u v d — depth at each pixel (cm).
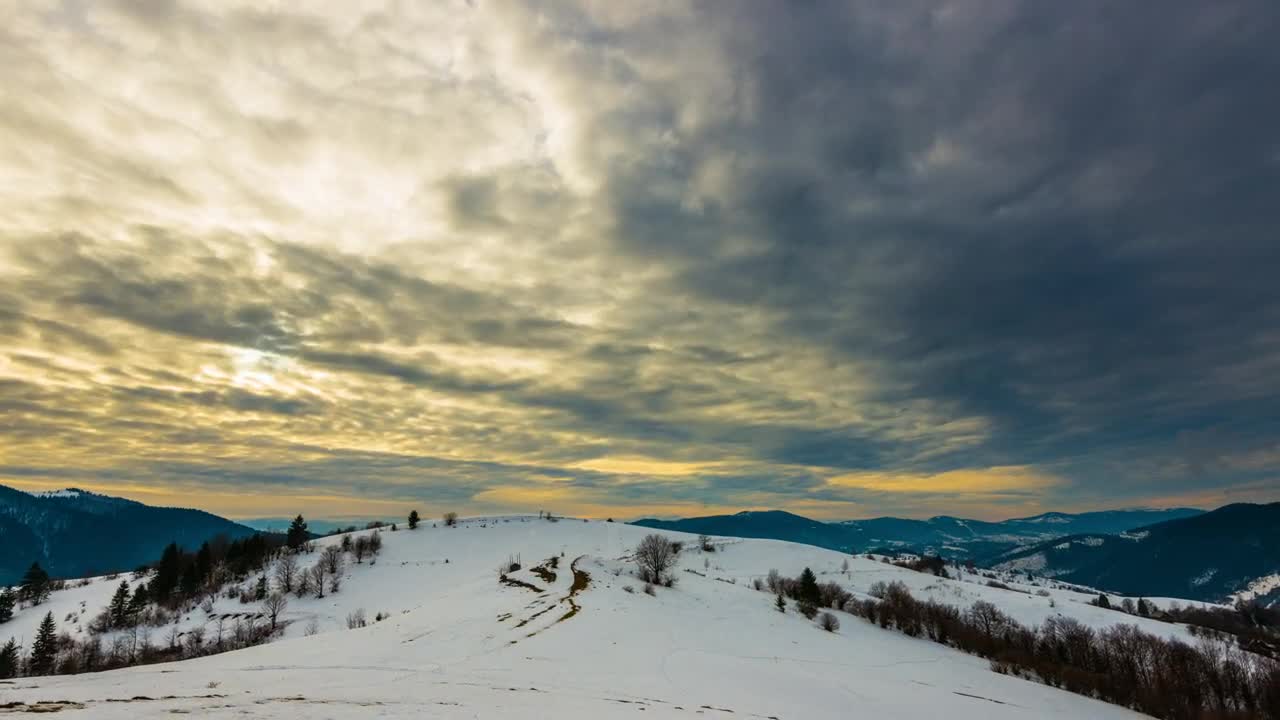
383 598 13175
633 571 13425
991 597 17088
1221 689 8181
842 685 5128
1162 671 8694
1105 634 10844
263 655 4262
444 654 4350
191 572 15550
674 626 7088
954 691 6094
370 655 4247
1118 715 6631
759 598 11744
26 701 2397
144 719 2081
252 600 13312
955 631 11038
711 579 13862
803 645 7562
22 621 13862
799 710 3728
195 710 2273
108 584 17188
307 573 14750
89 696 2533
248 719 2167
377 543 18175
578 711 2786
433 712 2483
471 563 16538
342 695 2775
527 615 6612
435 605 8306
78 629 12675
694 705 3356
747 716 3234
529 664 4131
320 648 4575
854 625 10788
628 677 4025
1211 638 11544
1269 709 7644
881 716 4078
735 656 5769
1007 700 6234
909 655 8381
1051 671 8906
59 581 18550
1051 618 13425
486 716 2500
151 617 13038
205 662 3962
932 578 19950
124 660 10344
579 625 6188
